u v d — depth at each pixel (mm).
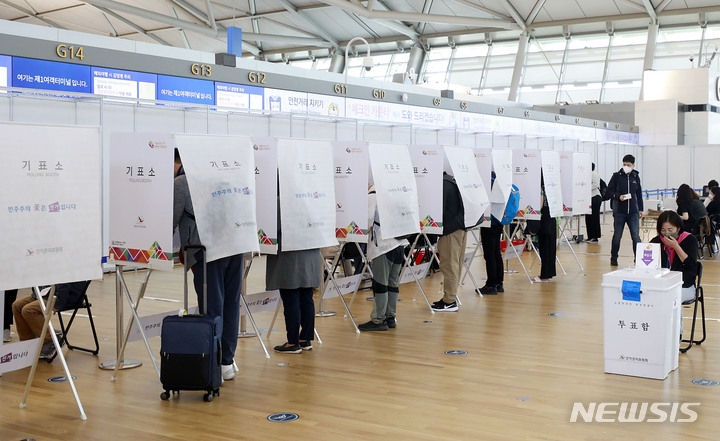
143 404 3934
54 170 3633
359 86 12016
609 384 4301
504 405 3896
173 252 4398
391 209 5699
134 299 7250
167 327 3943
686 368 4656
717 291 7863
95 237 3799
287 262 4918
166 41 26984
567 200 8961
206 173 4109
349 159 5645
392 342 5457
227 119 9742
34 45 7820
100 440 3373
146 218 4238
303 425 3576
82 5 23906
